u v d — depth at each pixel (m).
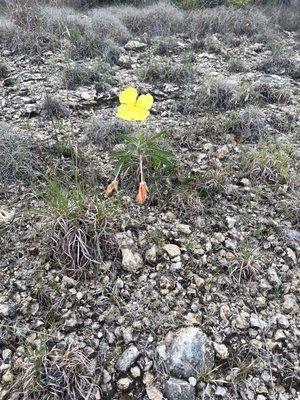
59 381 0.51
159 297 0.60
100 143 0.89
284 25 1.91
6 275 0.62
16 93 1.09
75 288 0.60
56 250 0.63
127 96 0.63
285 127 0.97
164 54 1.44
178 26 1.73
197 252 0.66
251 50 1.52
